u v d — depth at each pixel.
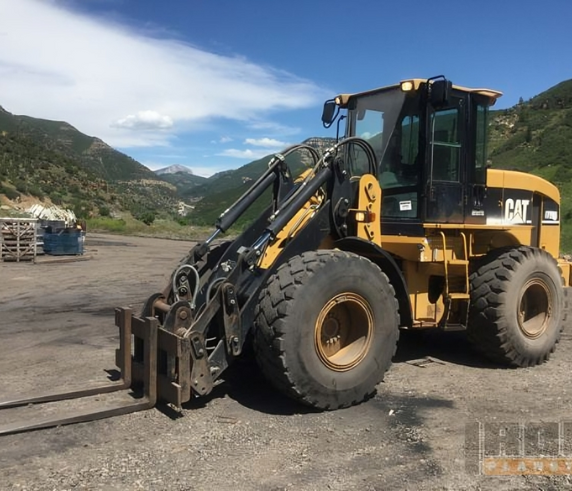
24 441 3.89
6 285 11.74
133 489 3.25
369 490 3.26
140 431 4.06
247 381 5.18
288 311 4.26
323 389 4.41
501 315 5.73
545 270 6.05
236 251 5.30
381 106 5.93
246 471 3.48
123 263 16.44
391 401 4.78
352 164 6.16
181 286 4.98
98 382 5.18
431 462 3.63
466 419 4.38
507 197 6.35
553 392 5.06
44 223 19.33
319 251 4.61
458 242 5.98
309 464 3.58
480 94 5.92
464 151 5.83
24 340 6.92
